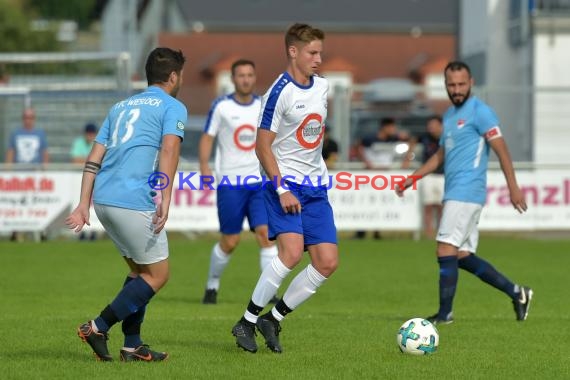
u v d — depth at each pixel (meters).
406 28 199.50
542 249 60.44
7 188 64.25
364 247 61.16
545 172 64.62
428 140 63.31
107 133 24.84
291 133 26.17
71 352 27.02
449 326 32.16
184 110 24.69
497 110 78.94
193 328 31.36
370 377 23.75
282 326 31.89
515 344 28.61
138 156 24.28
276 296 41.62
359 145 67.62
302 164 26.45
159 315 34.91
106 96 69.75
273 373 24.05
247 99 39.47
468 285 44.62
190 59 175.88
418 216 64.88
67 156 70.62
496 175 64.56
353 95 85.56
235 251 59.88
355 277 47.41
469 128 32.59
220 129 39.47
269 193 26.41
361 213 64.62
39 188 64.25
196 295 41.66
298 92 25.94
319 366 25.00
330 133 68.62
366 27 199.75
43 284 44.62
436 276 47.78
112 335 29.86
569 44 86.19
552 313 35.97
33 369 24.47
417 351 26.61
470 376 24.00
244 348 26.27
